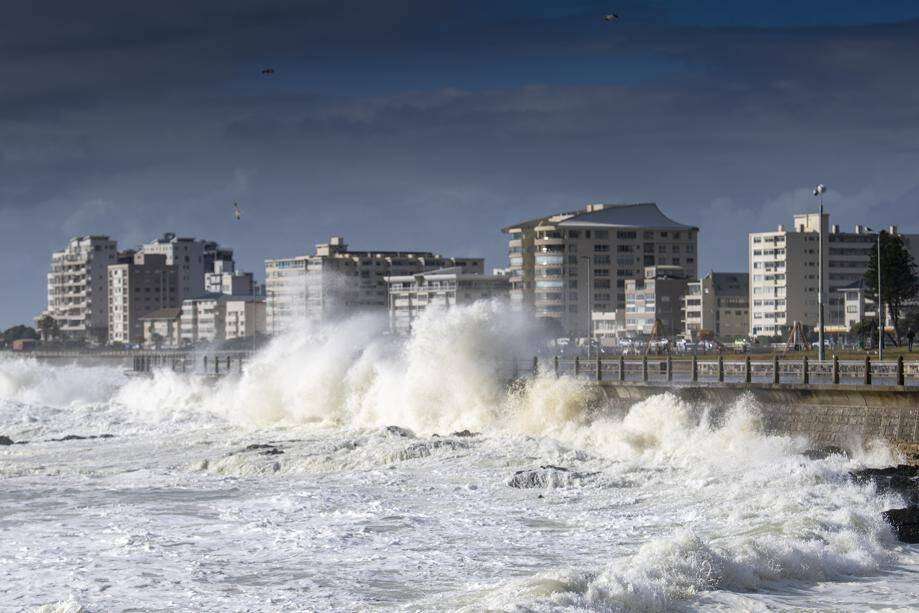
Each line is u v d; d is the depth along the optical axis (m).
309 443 122.31
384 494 87.81
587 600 47.53
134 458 120.81
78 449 132.88
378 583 56.28
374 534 70.69
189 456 120.19
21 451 133.12
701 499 78.25
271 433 141.50
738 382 106.88
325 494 88.44
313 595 53.78
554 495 84.25
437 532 71.00
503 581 55.47
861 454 92.94
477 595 52.12
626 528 70.06
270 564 61.75
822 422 97.50
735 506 73.88
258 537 70.56
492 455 104.06
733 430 102.00
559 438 113.94
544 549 64.44
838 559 56.97
